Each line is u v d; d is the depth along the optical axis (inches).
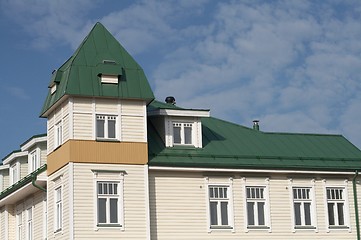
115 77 1454.2
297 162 1609.3
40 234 1589.6
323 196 1601.9
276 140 1694.1
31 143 1697.8
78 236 1370.6
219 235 1489.9
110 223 1400.1
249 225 1524.4
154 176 1469.0
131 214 1416.1
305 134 1758.1
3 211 1836.9
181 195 1480.1
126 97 1448.1
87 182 1402.6
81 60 1461.6
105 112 1441.9
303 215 1577.3
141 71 1488.7
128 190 1424.7
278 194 1563.7
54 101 1475.1
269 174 1563.7
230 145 1606.8
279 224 1547.7
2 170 1946.4
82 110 1427.2
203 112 1555.1
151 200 1455.5
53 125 1512.1
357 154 1707.7
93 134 1424.7
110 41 1521.9
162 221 1453.0
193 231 1471.5
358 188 1638.8
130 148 1443.2
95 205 1393.9
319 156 1657.2
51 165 1496.1
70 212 1376.7
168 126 1533.0
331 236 1585.9
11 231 1792.6
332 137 1782.7
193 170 1489.9
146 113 1480.1
